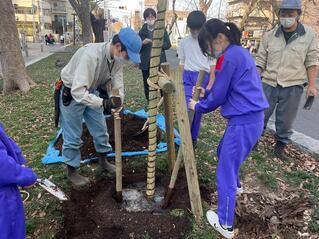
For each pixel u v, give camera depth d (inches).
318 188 138.5
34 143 181.9
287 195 133.3
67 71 119.7
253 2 412.5
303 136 198.8
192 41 155.5
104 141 141.8
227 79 95.1
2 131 76.5
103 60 114.9
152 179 120.1
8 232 76.4
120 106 108.7
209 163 157.5
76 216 116.6
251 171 151.8
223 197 103.1
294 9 138.9
